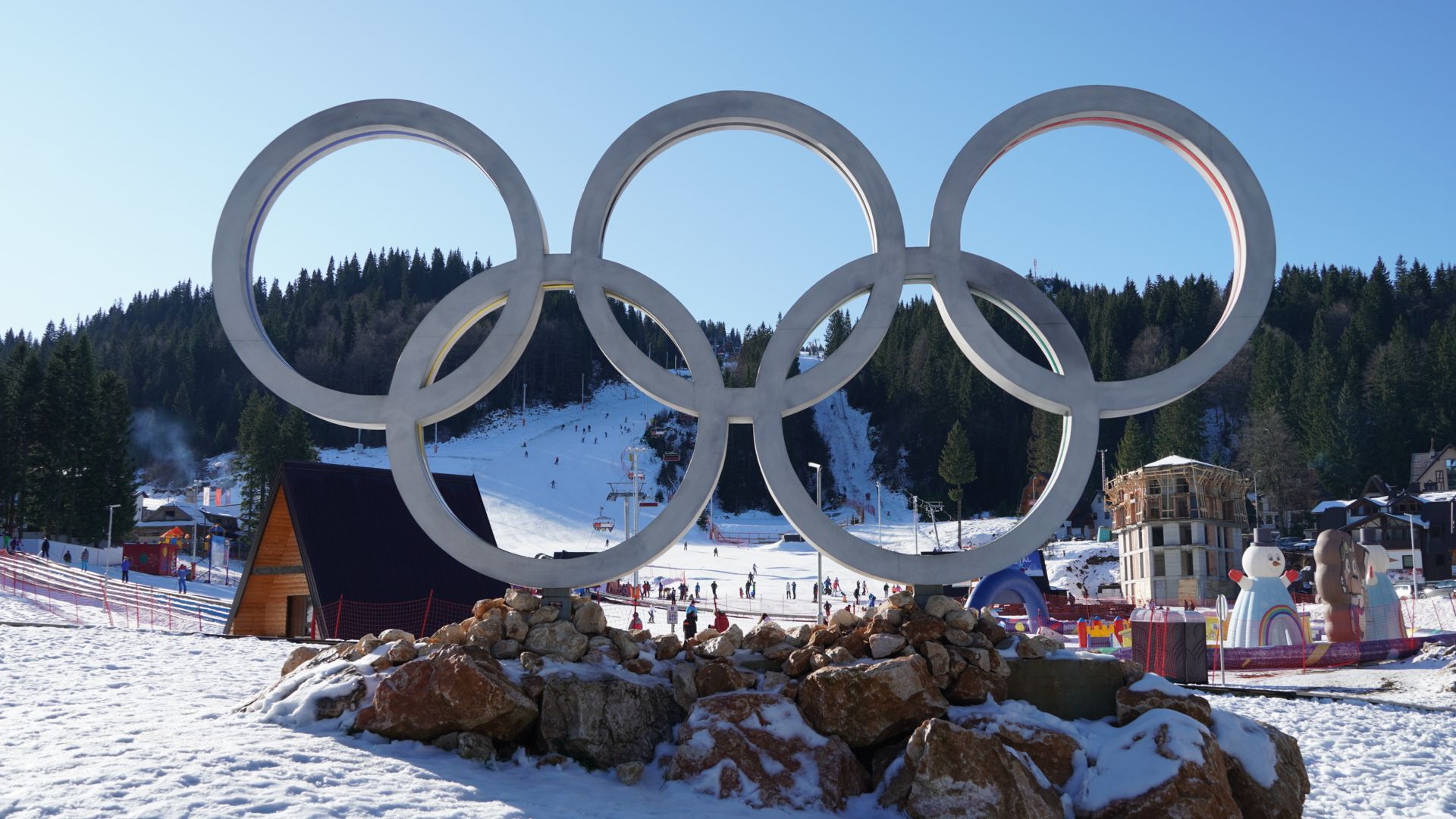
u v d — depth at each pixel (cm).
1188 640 2266
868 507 14550
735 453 14500
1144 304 15725
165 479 15812
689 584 7306
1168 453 10400
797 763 952
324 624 2478
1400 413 10544
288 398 1192
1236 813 907
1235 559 5797
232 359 18412
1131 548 6000
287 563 2725
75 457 7575
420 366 1189
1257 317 1143
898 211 1186
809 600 6172
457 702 954
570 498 12212
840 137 1198
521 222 1203
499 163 1216
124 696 1278
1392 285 15075
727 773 936
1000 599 3064
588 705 991
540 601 1137
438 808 795
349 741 954
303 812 746
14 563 4078
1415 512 7381
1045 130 1216
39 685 1360
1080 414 1150
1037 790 906
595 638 1116
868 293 1181
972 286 1182
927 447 14700
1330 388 11544
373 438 16388
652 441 15112
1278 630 2802
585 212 1204
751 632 1138
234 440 16775
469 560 1157
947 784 895
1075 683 1050
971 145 1194
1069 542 8619
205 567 6575
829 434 16862
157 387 17388
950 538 10731
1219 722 1002
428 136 1234
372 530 2673
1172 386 1147
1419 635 3028
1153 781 908
